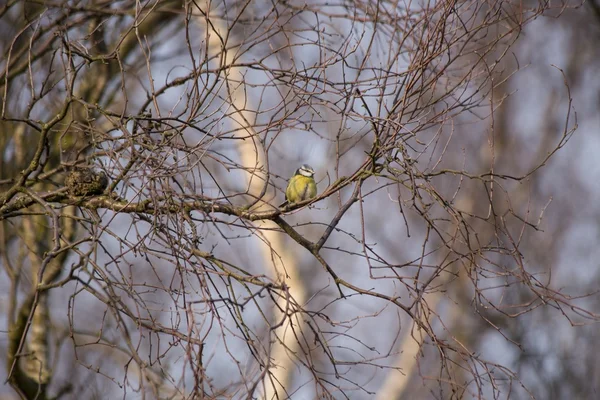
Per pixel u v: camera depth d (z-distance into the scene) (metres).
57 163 13.03
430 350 19.17
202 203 7.61
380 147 7.90
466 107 9.73
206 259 7.85
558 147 8.07
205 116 8.61
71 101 8.70
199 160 7.53
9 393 16.70
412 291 8.67
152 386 6.31
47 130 8.88
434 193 7.57
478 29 8.52
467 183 21.66
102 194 9.01
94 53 12.87
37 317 12.94
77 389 12.80
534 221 21.48
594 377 18.69
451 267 19.30
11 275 12.74
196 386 6.36
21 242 13.20
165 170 7.54
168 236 7.16
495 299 18.70
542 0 10.10
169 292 7.07
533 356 18.94
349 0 11.73
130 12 12.09
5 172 13.64
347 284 8.38
